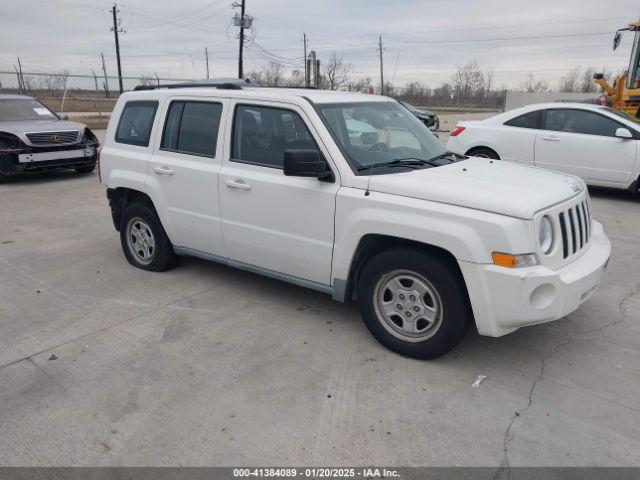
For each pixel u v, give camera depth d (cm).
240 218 454
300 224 414
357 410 322
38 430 306
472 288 337
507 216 328
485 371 366
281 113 427
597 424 310
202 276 545
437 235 342
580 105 909
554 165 921
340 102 439
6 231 723
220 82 579
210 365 374
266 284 523
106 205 885
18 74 2664
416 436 299
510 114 968
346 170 388
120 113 561
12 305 477
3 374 364
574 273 350
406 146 448
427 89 6725
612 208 846
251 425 309
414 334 378
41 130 1081
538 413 320
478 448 290
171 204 508
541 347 399
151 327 432
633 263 587
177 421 313
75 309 468
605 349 396
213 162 469
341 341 408
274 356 386
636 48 1302
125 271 562
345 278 399
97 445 293
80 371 367
